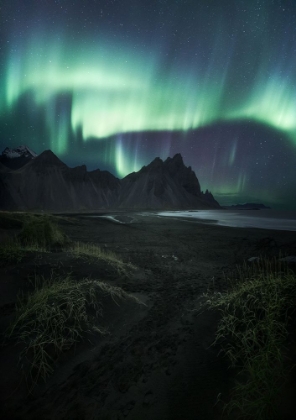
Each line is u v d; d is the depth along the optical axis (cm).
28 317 392
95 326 415
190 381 284
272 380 245
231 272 886
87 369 318
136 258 1182
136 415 241
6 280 548
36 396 271
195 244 1730
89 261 759
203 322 431
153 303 562
